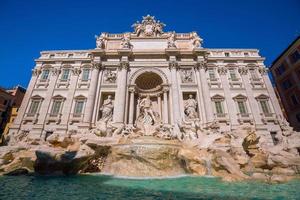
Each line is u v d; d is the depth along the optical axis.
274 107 34.28
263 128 32.09
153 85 40.03
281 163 19.42
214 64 38.88
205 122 32.88
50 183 13.14
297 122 40.09
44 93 36.28
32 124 33.06
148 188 12.06
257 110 34.00
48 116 33.88
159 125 30.50
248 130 23.42
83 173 18.48
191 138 27.09
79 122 33.22
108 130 27.23
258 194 10.37
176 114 32.59
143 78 38.94
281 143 26.72
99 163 20.33
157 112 36.66
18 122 33.06
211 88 36.31
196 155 19.69
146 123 32.53
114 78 37.19
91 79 36.34
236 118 33.34
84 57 40.00
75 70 38.19
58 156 17.86
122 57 38.25
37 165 17.42
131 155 19.47
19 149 22.16
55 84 37.09
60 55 41.06
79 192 10.68
